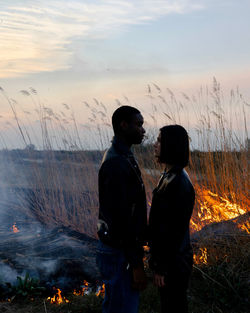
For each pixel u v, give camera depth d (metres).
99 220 2.36
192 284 3.83
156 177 5.82
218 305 3.44
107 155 2.33
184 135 2.38
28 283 3.92
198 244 4.56
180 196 2.28
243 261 4.05
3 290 3.86
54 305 3.53
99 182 2.35
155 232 2.33
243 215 5.01
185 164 2.38
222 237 4.60
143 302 3.51
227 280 3.61
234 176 5.78
